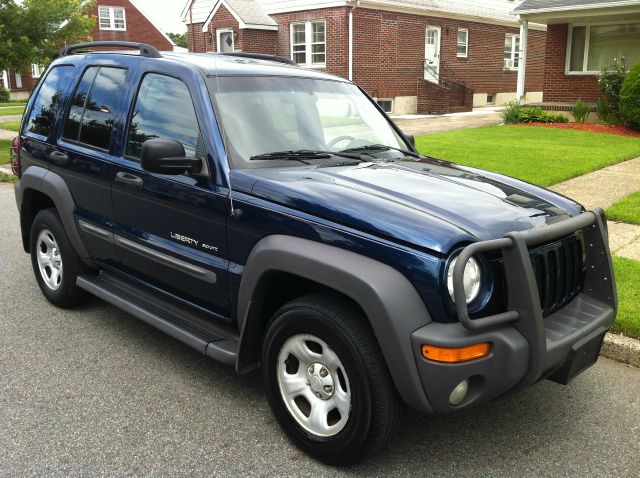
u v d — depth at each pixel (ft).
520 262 9.11
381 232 9.39
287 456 10.53
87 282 15.31
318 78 14.43
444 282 8.96
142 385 12.89
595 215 11.07
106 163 13.93
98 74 15.10
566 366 10.03
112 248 14.34
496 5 90.79
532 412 12.04
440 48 81.76
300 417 10.52
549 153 39.14
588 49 61.98
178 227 12.35
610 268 11.03
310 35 73.97
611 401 12.46
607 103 56.13
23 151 17.34
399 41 76.13
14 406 12.04
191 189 11.85
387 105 77.15
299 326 10.09
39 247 17.26
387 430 9.52
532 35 97.76
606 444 10.98
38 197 17.39
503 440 11.07
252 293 10.71
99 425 11.40
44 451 10.60
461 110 81.46
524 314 9.15
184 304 12.94
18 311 16.97
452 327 8.95
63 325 16.02
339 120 13.80
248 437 11.06
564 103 63.31
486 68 90.43
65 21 51.90
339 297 9.96
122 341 15.06
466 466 10.31
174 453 10.57
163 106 12.96
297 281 11.02
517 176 31.45
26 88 140.77
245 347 11.19
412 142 15.56
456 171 12.75
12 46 46.85
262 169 11.55
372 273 9.14
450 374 8.82
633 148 41.73
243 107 12.37
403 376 8.97
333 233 9.80
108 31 133.49
